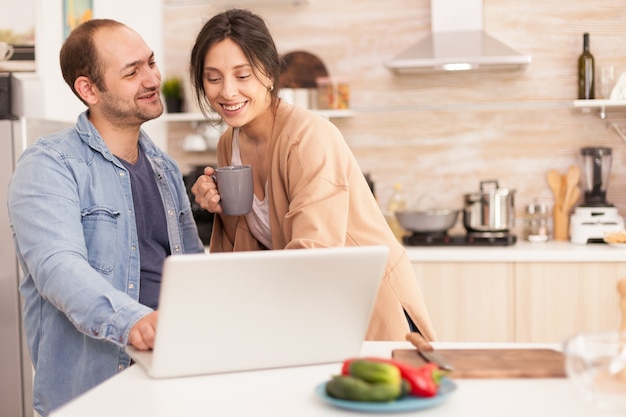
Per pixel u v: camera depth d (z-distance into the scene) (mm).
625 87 3812
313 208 1755
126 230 1983
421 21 4160
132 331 1469
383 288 1999
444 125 4176
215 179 1979
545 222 4012
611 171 4078
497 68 3943
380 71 4203
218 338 1304
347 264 1321
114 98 1993
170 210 2117
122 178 2008
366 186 2008
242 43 1839
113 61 1976
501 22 4105
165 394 1213
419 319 2025
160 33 4355
